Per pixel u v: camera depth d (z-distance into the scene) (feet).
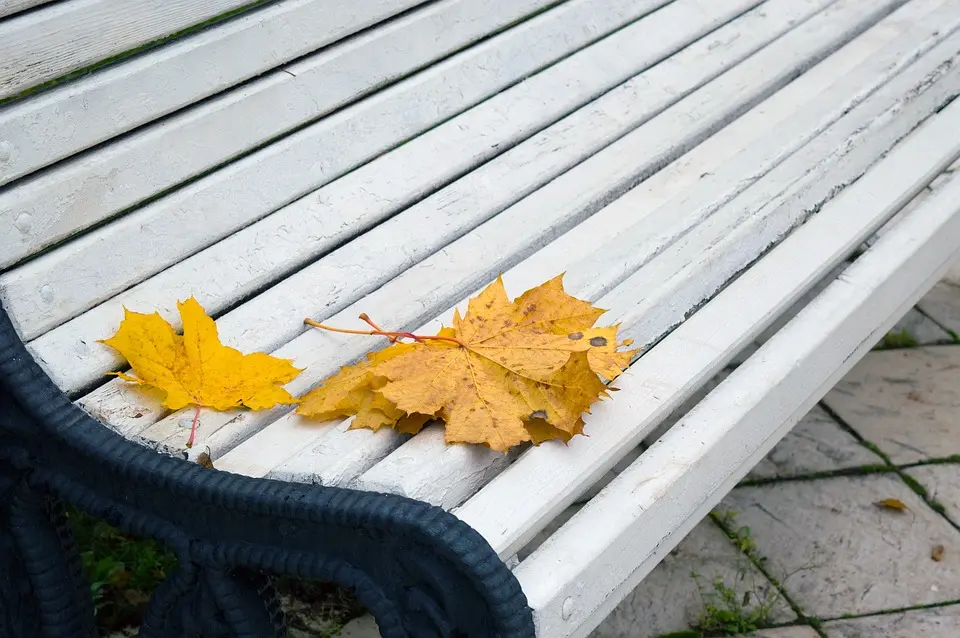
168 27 4.66
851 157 5.41
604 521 4.28
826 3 6.27
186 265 4.71
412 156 5.17
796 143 5.43
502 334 4.49
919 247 5.20
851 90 5.69
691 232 5.06
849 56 5.93
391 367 4.37
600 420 4.44
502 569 3.96
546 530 6.04
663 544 4.51
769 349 4.80
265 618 4.31
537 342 4.44
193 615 4.31
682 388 4.57
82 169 4.53
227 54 4.77
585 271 4.89
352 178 5.04
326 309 4.79
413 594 4.01
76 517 6.03
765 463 6.38
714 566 5.90
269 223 4.86
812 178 5.27
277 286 4.79
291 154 4.92
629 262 4.92
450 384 4.36
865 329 5.10
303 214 4.91
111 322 4.57
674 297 4.83
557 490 4.25
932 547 5.98
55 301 4.49
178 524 4.26
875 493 6.22
